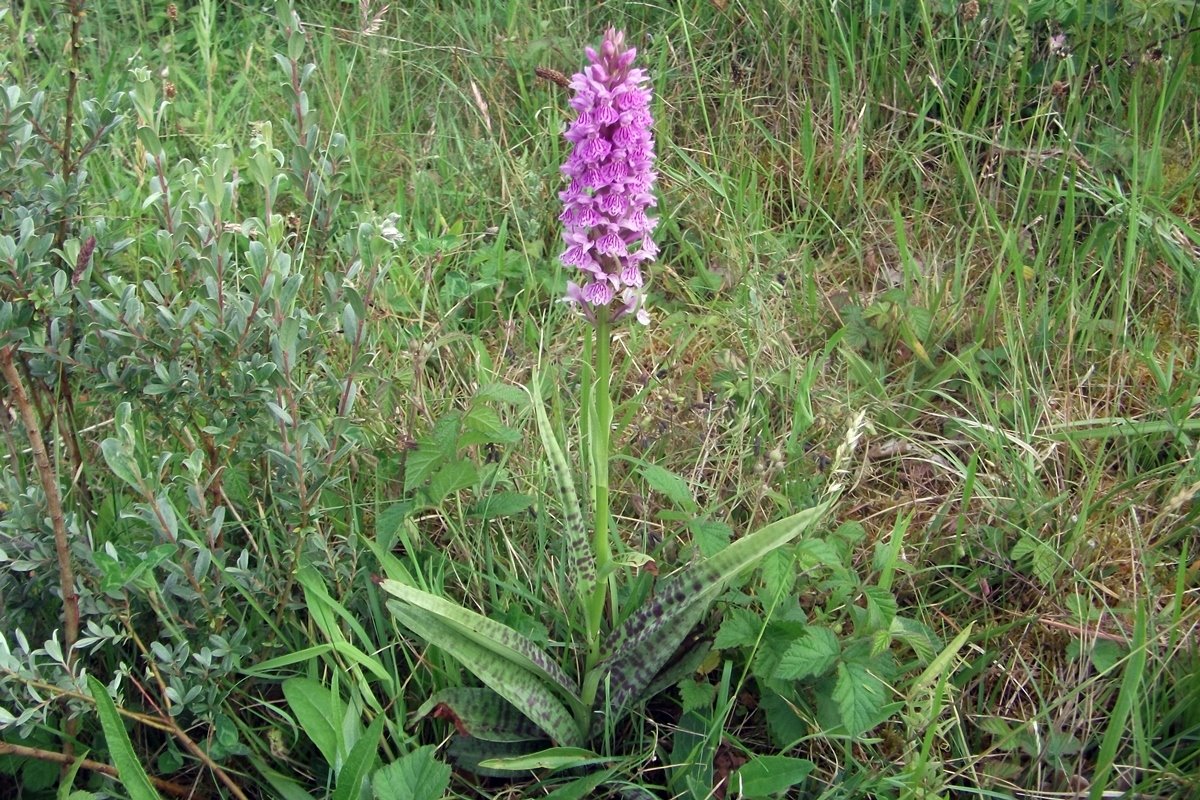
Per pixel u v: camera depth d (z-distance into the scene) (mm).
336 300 615
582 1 1218
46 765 597
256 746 610
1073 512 728
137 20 1207
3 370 527
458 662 645
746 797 561
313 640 635
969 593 686
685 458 781
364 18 1037
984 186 989
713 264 966
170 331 585
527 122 1079
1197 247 916
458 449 741
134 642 626
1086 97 1024
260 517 644
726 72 1100
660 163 1030
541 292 922
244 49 1216
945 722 607
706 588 573
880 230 980
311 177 641
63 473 667
